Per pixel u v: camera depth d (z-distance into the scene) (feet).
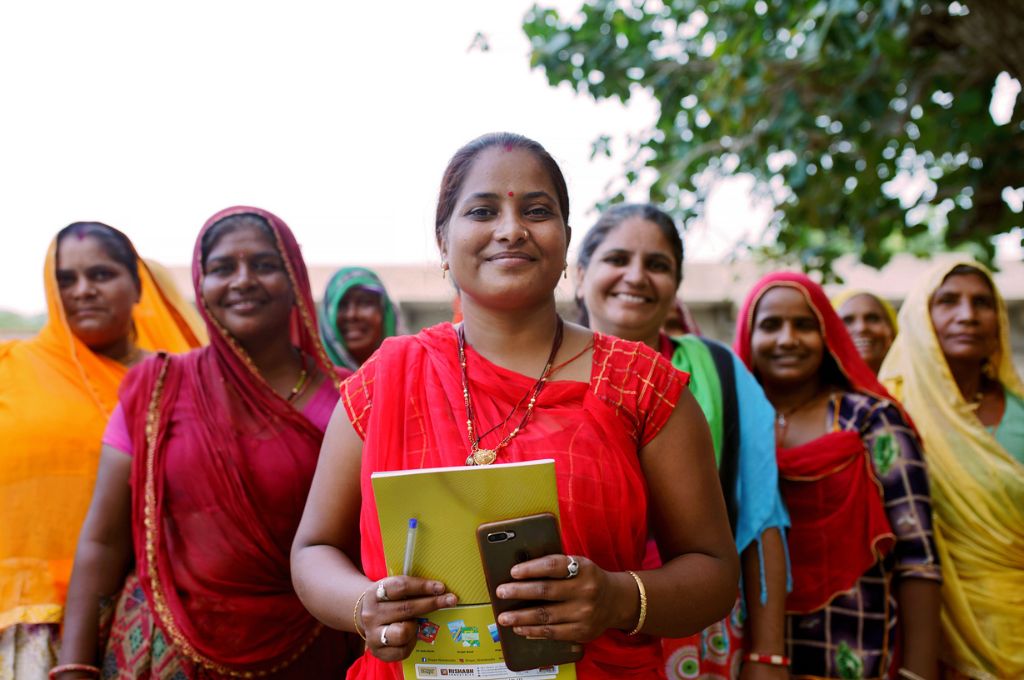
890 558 10.22
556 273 6.22
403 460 5.93
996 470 11.44
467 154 6.40
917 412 12.37
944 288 12.41
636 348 6.25
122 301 11.06
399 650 5.24
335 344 14.87
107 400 10.69
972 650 11.14
